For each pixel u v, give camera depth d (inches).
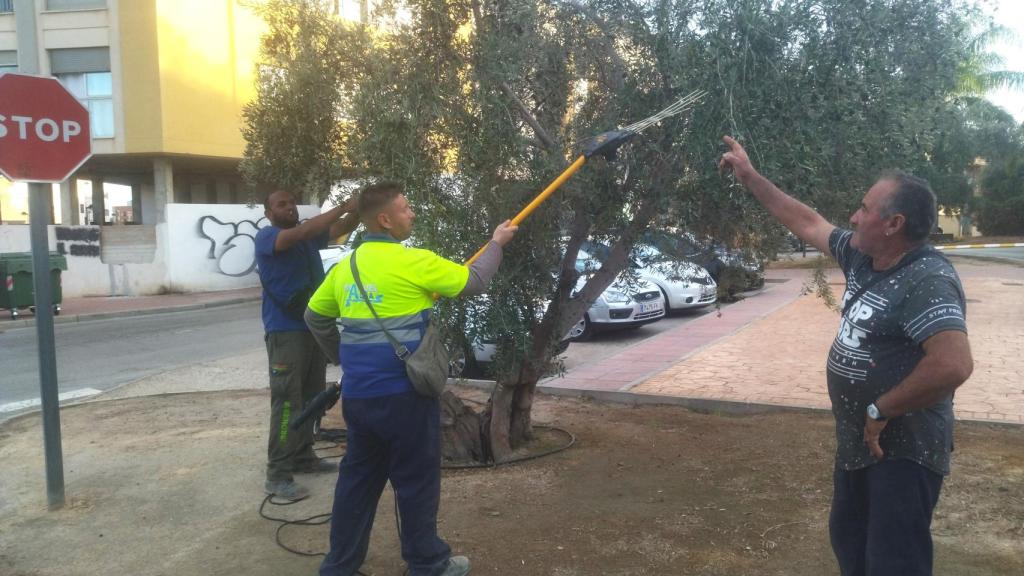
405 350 130.9
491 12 167.0
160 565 154.6
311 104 185.9
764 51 149.3
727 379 312.7
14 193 1111.0
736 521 168.6
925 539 103.2
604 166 176.2
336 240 200.5
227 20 817.5
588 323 458.6
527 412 223.3
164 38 770.8
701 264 203.0
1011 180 1314.0
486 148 161.9
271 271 185.0
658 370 335.9
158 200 833.5
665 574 145.3
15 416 286.4
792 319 505.0
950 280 99.0
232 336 523.5
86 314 649.0
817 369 329.7
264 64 194.7
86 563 155.9
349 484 139.7
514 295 181.0
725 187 157.4
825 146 147.9
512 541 160.6
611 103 179.9
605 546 157.3
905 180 102.7
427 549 138.3
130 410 289.7
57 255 649.0
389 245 135.6
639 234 189.6
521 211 159.0
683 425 249.0
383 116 156.3
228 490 196.5
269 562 155.4
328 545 162.7
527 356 193.6
